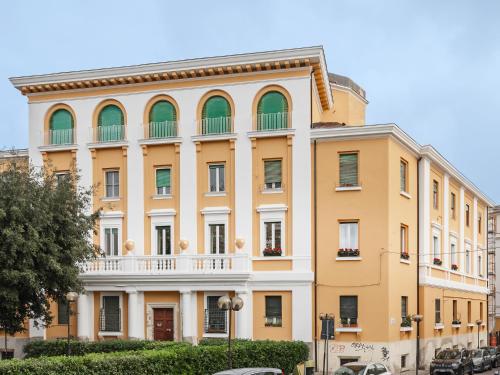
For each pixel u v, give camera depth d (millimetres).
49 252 30594
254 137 36344
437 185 44531
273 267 35719
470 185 52219
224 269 35188
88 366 20375
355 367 25703
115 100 38875
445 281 44469
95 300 37375
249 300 35469
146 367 22266
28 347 34469
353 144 35469
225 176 36875
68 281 31281
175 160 37656
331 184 35562
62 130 39625
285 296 35406
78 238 32156
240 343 29281
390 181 35312
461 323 48750
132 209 38062
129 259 36406
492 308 69188
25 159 37375
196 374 24641
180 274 35406
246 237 36188
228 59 36375
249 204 36312
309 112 35844
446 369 35219
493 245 70250
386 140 35031
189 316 35469
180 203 37312
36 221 29688
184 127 37531
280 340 33469
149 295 36500
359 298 34750
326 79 38812
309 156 35812
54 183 34219
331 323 30078
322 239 35438
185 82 37719
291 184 35875
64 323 37781
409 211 38656
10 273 28578
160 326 36344
